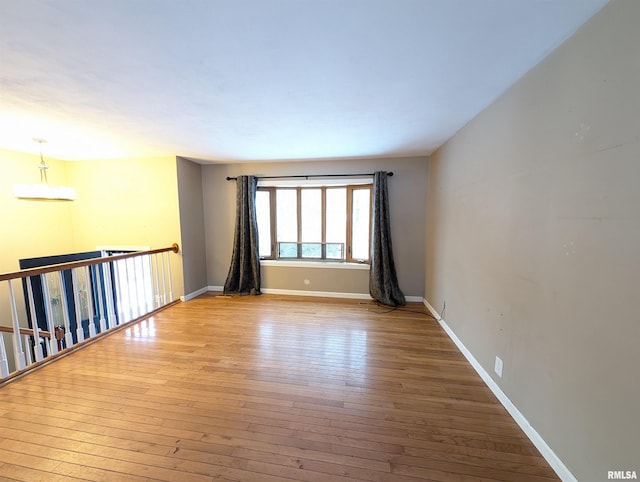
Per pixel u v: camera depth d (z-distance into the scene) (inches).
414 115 96.7
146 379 88.3
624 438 42.4
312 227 184.7
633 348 40.9
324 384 86.0
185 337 119.0
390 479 55.0
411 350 108.1
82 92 78.0
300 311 151.6
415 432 66.8
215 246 188.9
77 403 76.7
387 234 163.2
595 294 47.3
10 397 79.1
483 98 82.0
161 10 46.4
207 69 66.4
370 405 76.3
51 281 157.4
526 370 66.3
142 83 73.2
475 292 95.3
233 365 96.7
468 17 49.0
